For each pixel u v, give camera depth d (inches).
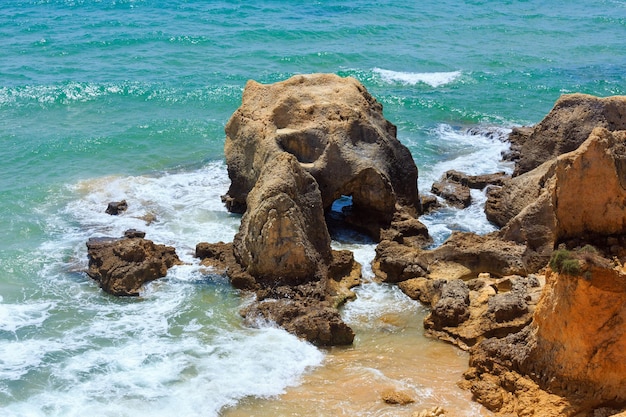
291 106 1151.0
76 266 1032.2
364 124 1136.8
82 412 734.5
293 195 968.9
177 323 894.4
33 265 1031.0
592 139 685.3
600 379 674.2
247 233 978.1
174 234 1115.3
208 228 1135.0
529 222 976.3
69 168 1369.3
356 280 989.8
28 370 802.8
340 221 1155.3
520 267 958.4
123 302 943.0
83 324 892.6
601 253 682.8
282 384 781.3
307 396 761.0
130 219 1165.1
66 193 1263.5
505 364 749.9
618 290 643.5
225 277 989.8
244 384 778.8
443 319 868.0
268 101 1179.3
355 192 1115.9
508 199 1131.9
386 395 752.3
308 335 858.8
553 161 1109.1
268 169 1008.2
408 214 1132.5
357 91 1196.5
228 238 1101.1
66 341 858.1
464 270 984.9
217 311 917.8
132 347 845.2
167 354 831.7
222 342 853.8
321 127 1122.7
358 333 880.3
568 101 1230.3
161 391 768.9
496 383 745.6
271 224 937.5
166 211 1198.3
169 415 731.4
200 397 756.6
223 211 1198.3
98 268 997.8
